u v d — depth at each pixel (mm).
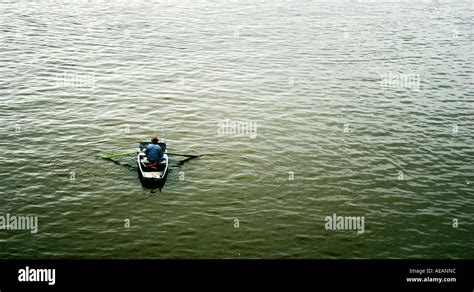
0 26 41969
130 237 16641
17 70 32125
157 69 34219
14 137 23047
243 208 18609
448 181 21125
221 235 17016
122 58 36062
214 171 21094
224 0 58812
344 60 37844
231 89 31250
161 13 50562
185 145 23453
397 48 41375
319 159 22625
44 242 16156
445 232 17656
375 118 27516
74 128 24516
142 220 17594
